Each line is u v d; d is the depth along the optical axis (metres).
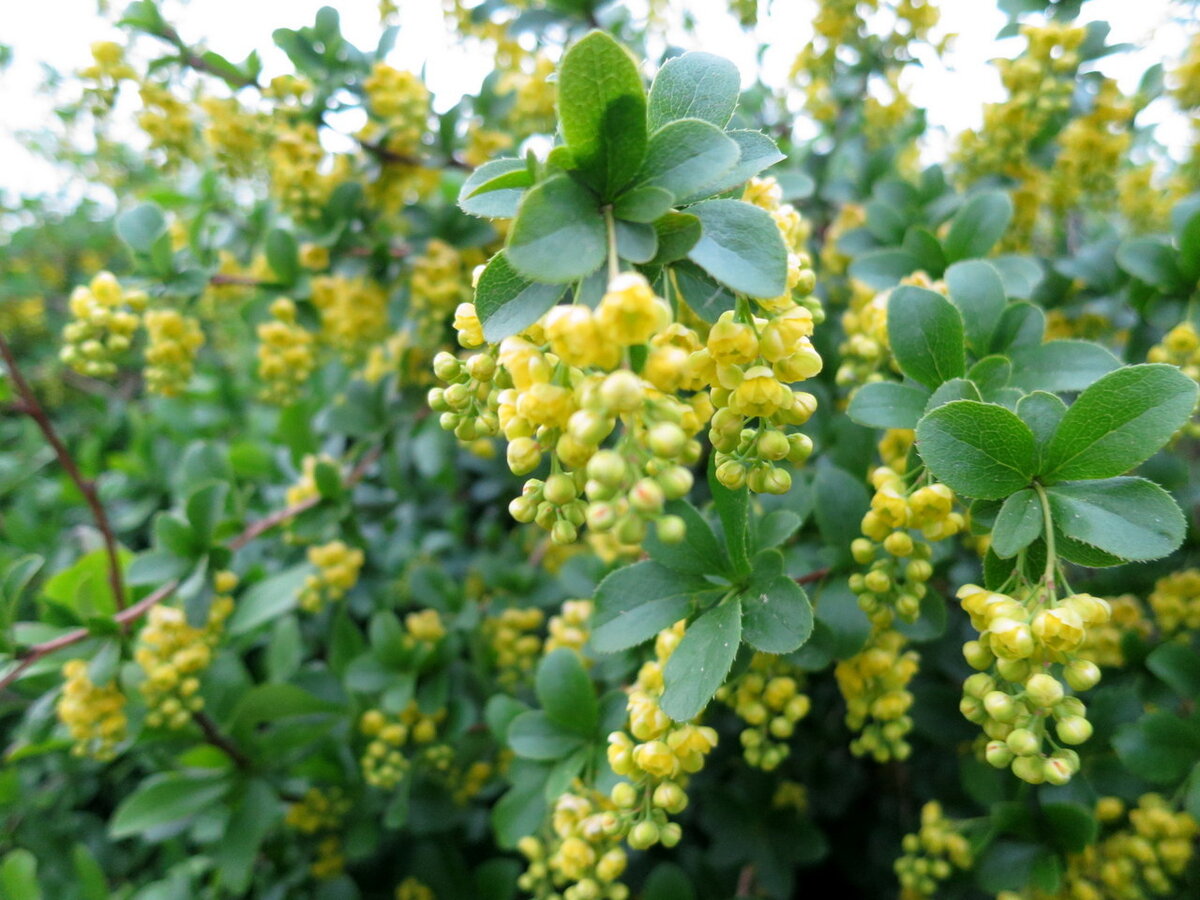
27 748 0.33
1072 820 0.24
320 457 0.43
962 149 0.40
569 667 0.24
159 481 0.52
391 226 0.45
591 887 0.22
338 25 0.39
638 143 0.14
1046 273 0.35
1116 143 0.35
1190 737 0.24
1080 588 0.28
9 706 0.37
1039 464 0.16
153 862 0.44
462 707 0.35
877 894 0.37
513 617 0.37
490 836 0.41
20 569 0.29
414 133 0.41
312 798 0.36
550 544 0.43
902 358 0.20
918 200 0.34
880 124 0.45
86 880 0.36
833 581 0.22
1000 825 0.26
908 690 0.31
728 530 0.19
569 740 0.24
